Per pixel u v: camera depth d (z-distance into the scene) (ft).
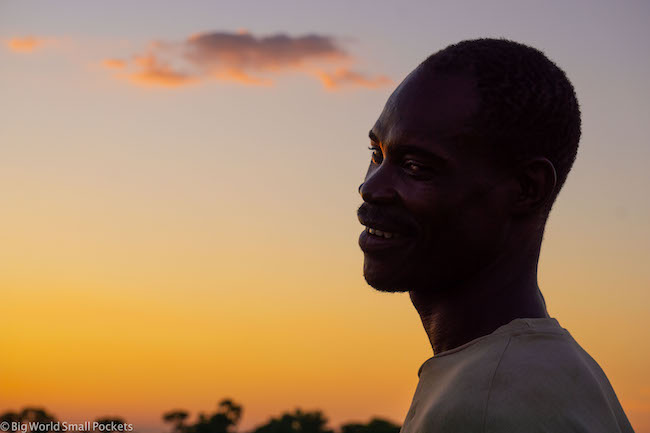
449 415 4.60
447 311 5.34
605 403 4.69
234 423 48.08
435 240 5.06
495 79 4.96
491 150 4.95
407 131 5.04
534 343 4.84
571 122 5.19
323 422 46.70
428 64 5.20
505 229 5.08
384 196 5.12
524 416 4.39
